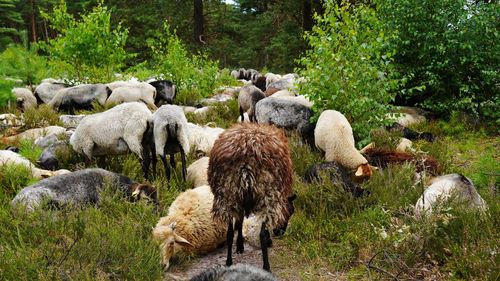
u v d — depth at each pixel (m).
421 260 4.50
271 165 4.16
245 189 4.10
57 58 13.88
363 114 7.99
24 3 34.22
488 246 4.30
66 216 4.81
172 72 14.45
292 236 5.18
